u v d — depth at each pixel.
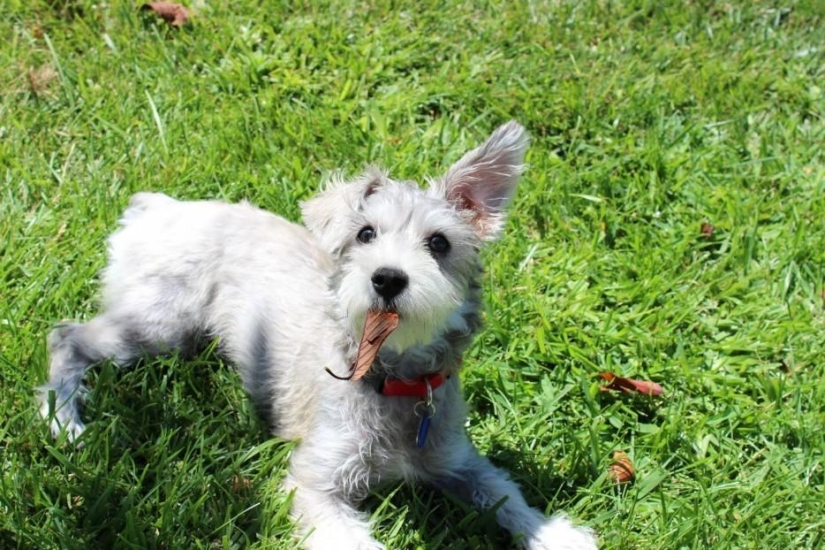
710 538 1.28
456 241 1.26
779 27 1.89
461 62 1.76
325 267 1.36
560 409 1.39
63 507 1.24
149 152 1.57
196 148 1.59
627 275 1.52
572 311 1.47
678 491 1.33
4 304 1.38
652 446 1.36
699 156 1.66
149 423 1.32
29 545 1.21
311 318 1.32
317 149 1.61
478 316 1.29
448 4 1.84
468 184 1.30
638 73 1.78
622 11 1.88
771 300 1.51
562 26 1.84
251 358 1.35
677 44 1.85
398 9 1.82
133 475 1.26
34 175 1.54
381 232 1.26
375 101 1.68
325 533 1.23
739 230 1.57
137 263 1.38
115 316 1.37
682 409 1.39
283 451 1.30
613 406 1.38
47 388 1.32
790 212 1.61
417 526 1.28
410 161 1.60
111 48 1.70
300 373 1.31
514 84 1.73
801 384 1.42
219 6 1.78
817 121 1.75
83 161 1.57
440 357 1.26
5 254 1.44
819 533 1.30
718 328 1.49
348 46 1.76
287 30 1.76
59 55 1.69
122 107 1.62
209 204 1.42
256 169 1.58
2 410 1.29
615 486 1.33
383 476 1.29
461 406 1.30
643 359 1.44
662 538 1.28
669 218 1.60
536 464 1.34
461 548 1.26
